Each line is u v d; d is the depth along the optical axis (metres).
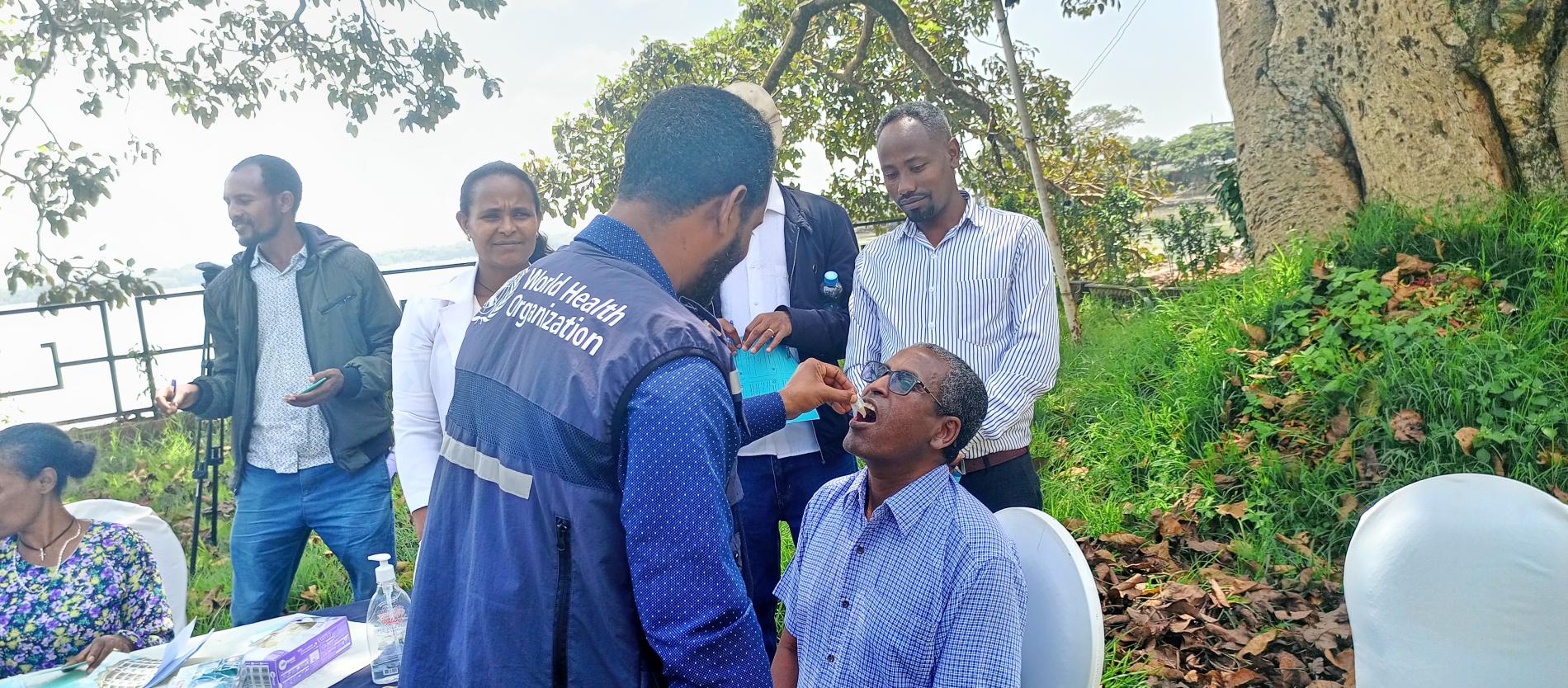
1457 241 5.52
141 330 7.62
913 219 2.95
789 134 10.60
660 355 1.32
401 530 5.67
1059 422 5.96
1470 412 4.30
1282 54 6.95
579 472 1.32
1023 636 2.01
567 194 10.73
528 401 1.37
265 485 3.44
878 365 2.14
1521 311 4.89
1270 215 7.17
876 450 2.06
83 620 2.65
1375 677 1.89
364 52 8.09
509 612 1.35
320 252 3.44
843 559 2.13
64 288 7.43
